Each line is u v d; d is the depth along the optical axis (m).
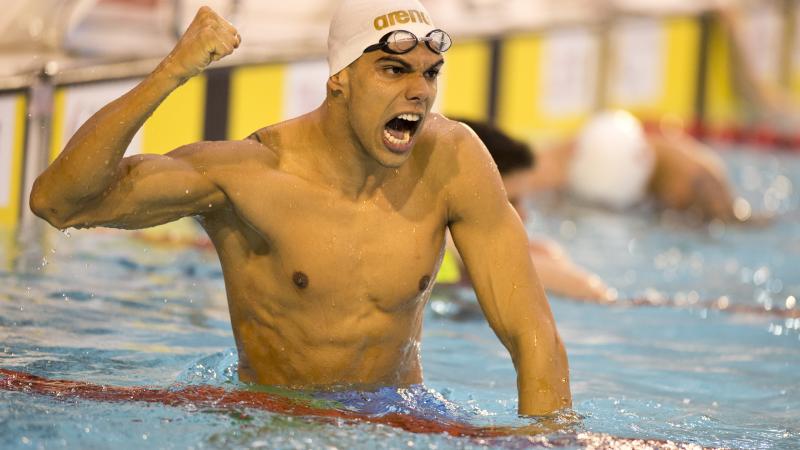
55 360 10.93
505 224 9.98
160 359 11.32
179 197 9.18
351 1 9.30
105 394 9.52
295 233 9.51
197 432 8.69
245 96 20.47
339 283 9.59
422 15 9.17
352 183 9.60
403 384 10.42
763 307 16.97
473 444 8.82
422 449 8.61
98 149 8.62
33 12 18.34
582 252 21.67
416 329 10.30
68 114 17.23
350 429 8.92
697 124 37.00
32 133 16.67
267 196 9.41
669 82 35.66
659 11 34.34
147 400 9.41
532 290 9.91
